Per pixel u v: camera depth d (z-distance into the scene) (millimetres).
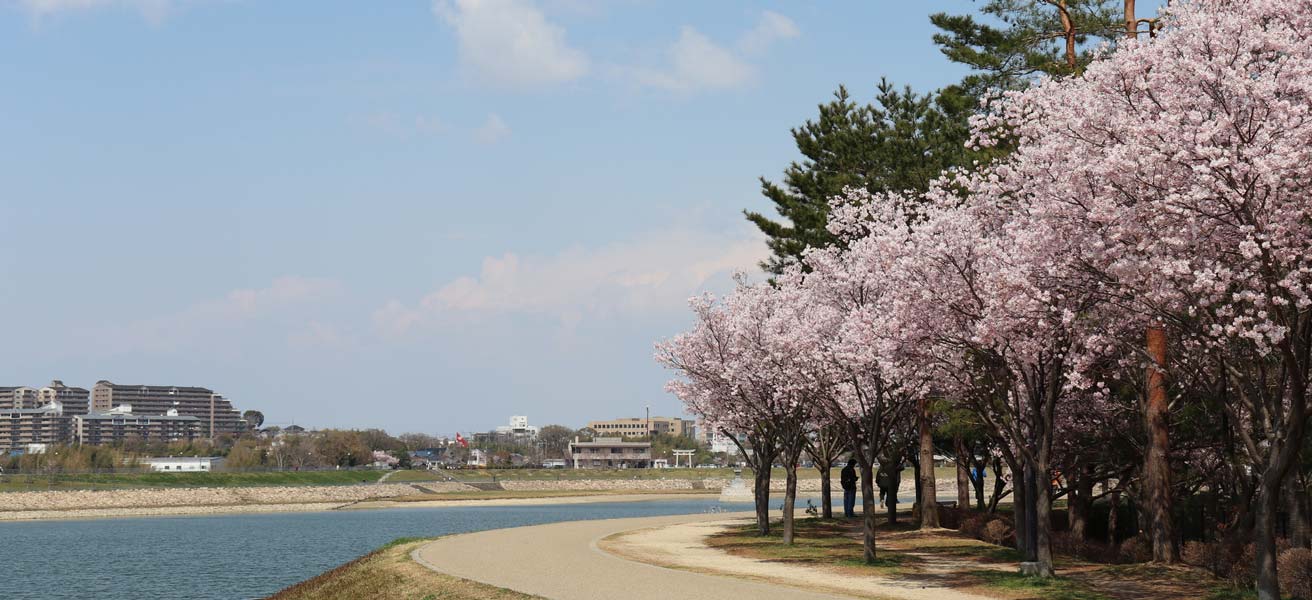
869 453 28922
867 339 26438
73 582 50344
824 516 52844
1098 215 18656
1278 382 18922
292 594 30469
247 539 79375
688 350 37344
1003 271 21672
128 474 154125
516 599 21562
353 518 111312
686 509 107688
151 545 74750
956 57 40562
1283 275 17422
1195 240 17641
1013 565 27703
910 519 49688
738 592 21969
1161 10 20750
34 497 131750
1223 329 17938
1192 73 18219
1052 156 22172
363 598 26000
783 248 49688
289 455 198250
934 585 23531
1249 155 16562
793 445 34594
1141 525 32625
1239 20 18312
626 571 26359
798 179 49719
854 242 34094
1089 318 22812
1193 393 26953
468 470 197625
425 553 31875
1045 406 26156
